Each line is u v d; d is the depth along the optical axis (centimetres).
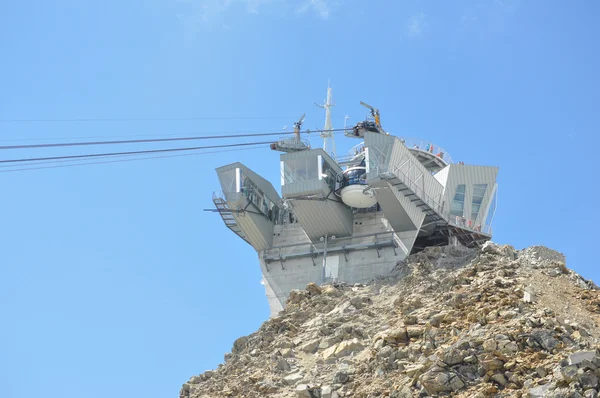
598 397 4478
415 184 7506
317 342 6306
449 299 6209
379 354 5678
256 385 5953
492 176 8331
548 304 5906
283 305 7719
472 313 5772
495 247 7069
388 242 7556
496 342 5219
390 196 7319
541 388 4716
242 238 8250
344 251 7688
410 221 7506
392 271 7356
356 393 5447
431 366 5200
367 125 8788
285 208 8362
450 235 7969
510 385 4903
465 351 5197
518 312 5703
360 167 7881
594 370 4609
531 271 6556
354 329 6275
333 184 7769
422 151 8888
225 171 7875
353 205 7731
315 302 6944
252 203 7938
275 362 6197
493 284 6253
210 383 6431
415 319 6009
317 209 7719
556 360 4969
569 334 5312
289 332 6612
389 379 5416
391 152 7300
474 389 4969
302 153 7644
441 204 7912
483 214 8200
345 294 7000
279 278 7875
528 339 5206
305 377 5903
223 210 7888
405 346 5709
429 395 5031
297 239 8056
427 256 7219
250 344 6725
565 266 6675
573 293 6228
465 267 6775
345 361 5909
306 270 7812
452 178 8125
